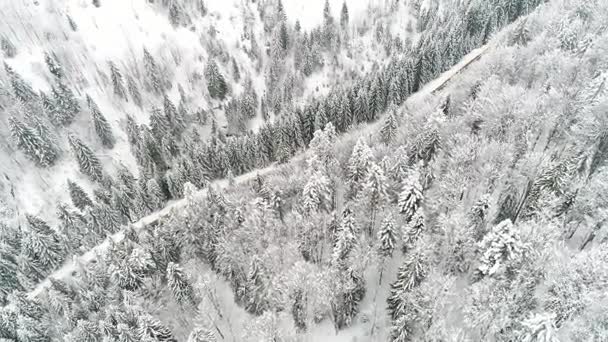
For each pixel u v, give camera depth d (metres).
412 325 45.28
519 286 39.44
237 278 60.31
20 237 82.31
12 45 126.56
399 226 58.94
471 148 60.97
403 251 58.09
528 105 65.81
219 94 140.75
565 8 107.00
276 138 103.31
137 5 149.75
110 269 61.28
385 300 55.97
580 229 50.03
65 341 54.06
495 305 37.78
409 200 55.69
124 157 118.94
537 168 55.66
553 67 78.44
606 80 60.25
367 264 55.31
